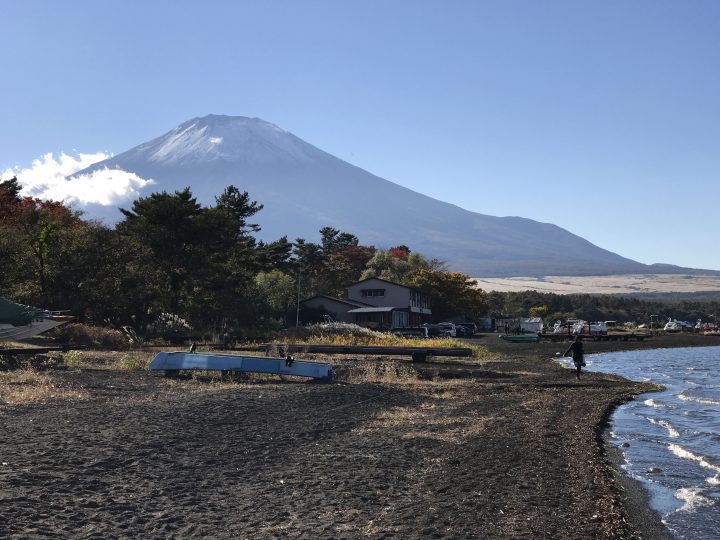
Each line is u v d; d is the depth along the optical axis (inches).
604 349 2728.8
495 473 454.3
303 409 695.1
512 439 581.6
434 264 5339.6
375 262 4886.8
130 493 355.3
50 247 1913.1
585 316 7396.7
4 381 799.7
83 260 1931.6
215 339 1771.7
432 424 649.6
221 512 334.0
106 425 537.0
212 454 459.5
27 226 2069.4
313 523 325.4
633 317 7504.9
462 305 4493.1
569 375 1330.0
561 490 419.2
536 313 6860.2
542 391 1013.8
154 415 598.2
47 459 411.2
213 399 725.3
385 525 330.3
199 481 389.4
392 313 3385.8
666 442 637.3
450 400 857.5
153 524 308.3
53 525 296.4
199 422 576.4
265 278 3095.5
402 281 4429.1
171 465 421.4
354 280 4798.2
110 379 892.0
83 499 337.7
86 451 439.5
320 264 4916.3
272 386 893.2
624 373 1621.6
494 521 347.6
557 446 560.4
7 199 2351.1
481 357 1779.0
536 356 2009.1
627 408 885.2
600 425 721.0
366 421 645.3
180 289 2185.0
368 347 1568.7
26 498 331.6
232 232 2417.6
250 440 515.8
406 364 1438.2
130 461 422.9
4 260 1801.2
